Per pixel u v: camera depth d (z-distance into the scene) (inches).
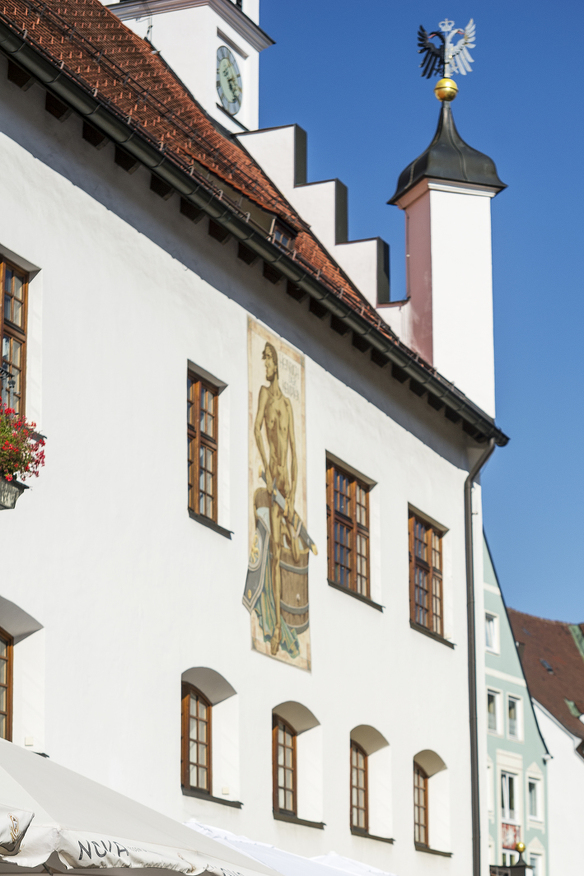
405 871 858.1
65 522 601.9
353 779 843.4
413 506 934.4
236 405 745.0
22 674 581.3
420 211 1062.4
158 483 668.1
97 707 607.2
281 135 1072.8
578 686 2426.2
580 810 2215.8
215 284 737.6
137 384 662.5
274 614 753.6
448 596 973.2
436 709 924.0
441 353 1027.9
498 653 2100.1
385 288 1058.1
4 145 591.5
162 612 658.8
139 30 1114.1
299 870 591.2
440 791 929.5
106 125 628.4
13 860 343.0
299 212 1072.2
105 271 649.6
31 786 368.2
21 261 598.9
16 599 567.5
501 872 1849.2
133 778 624.1
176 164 672.4
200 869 406.0
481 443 1021.8
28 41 573.9
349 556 859.4
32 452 537.6
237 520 731.4
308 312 828.0
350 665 826.8
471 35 1110.4
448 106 1095.6
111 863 366.0
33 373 600.1
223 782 704.4
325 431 832.3
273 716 768.3
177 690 662.5
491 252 1060.5
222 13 1114.7
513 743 2092.8
